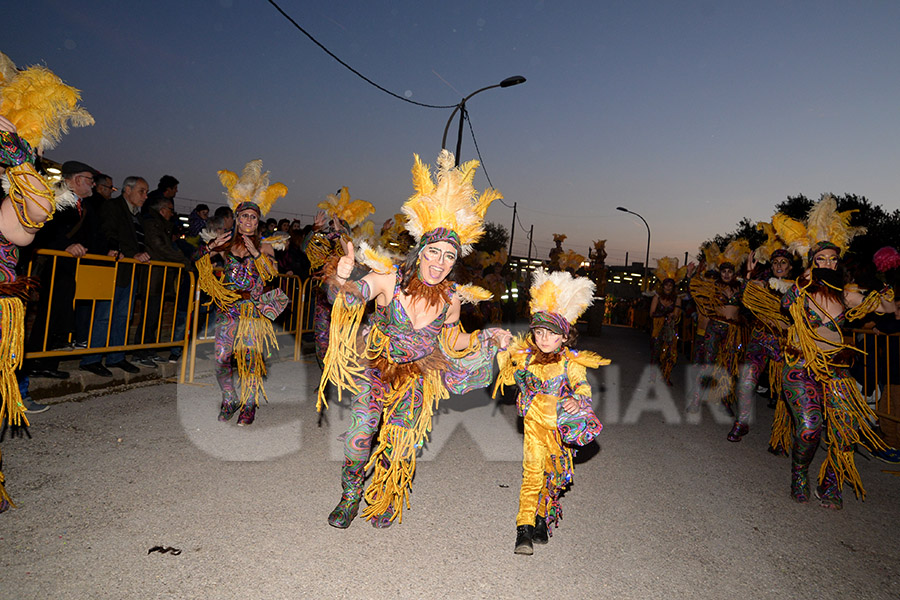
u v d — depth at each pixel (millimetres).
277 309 5410
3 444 4309
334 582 2850
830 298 4547
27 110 3084
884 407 6262
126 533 3152
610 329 24266
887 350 6152
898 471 5625
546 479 3531
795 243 5078
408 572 3008
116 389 6215
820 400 4590
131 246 6441
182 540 3131
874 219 30578
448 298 3379
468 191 3383
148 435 4820
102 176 6441
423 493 4145
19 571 2693
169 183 7703
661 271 10695
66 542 3002
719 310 7852
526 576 3072
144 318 6562
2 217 3074
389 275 3400
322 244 6152
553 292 3475
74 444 4457
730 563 3414
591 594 2943
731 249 8055
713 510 4262
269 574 2869
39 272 5363
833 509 4457
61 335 5996
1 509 3254
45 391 5504
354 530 3459
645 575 3188
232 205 5367
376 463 3523
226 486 3918
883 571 3438
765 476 5211
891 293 4715
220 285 5160
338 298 3234
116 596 2570
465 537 3482
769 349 5789
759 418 7805
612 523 3887
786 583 3215
